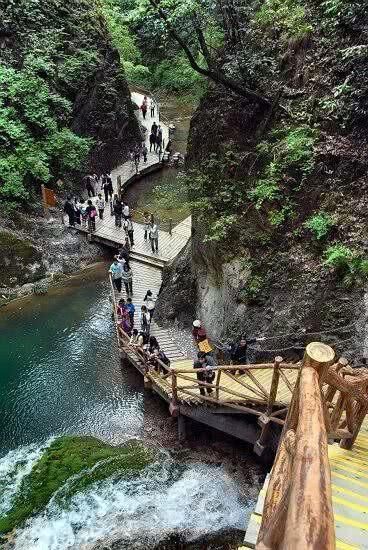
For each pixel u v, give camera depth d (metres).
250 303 11.76
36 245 18.89
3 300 17.27
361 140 10.53
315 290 10.24
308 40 12.34
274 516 1.91
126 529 9.63
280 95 12.70
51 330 16.08
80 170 23.28
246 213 12.58
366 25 10.81
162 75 25.44
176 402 11.27
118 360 14.81
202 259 14.82
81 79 23.39
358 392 5.02
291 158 11.44
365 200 10.02
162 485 10.63
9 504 10.35
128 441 11.98
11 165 19.06
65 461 11.27
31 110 20.52
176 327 15.85
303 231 11.05
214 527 9.65
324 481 1.76
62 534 9.57
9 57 20.78
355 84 10.65
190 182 14.96
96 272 19.36
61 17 23.56
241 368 8.82
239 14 14.13
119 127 26.41
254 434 10.25
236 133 13.91
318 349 3.64
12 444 12.02
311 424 2.29
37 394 13.52
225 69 13.10
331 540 1.46
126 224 19.53
